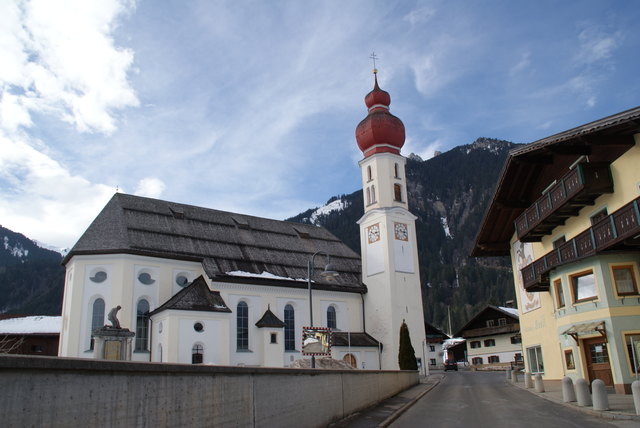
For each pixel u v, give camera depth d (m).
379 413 23.25
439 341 92.12
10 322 62.19
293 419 15.12
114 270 47.56
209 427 10.55
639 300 26.47
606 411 20.27
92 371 7.49
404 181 68.69
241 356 50.69
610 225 24.55
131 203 54.47
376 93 70.88
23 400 6.35
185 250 52.16
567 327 29.75
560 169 32.12
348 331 61.50
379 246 64.12
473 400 29.89
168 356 43.88
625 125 23.42
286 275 57.53
